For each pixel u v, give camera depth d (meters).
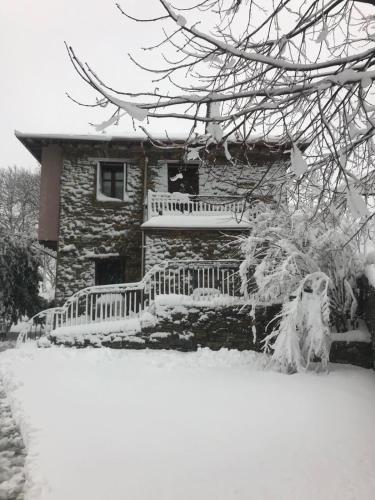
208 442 5.33
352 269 10.98
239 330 11.80
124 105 3.48
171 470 4.51
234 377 9.12
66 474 4.40
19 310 18.69
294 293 9.88
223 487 4.14
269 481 4.27
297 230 10.66
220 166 15.30
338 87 4.03
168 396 7.52
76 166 17.22
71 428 5.83
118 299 12.78
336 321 11.22
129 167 17.34
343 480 4.30
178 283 12.81
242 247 11.23
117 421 6.13
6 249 18.11
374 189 5.83
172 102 3.72
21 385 8.44
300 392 7.79
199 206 15.90
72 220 16.88
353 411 6.64
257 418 6.30
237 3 4.43
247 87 4.55
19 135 16.55
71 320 12.59
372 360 10.55
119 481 4.25
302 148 5.26
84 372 9.48
